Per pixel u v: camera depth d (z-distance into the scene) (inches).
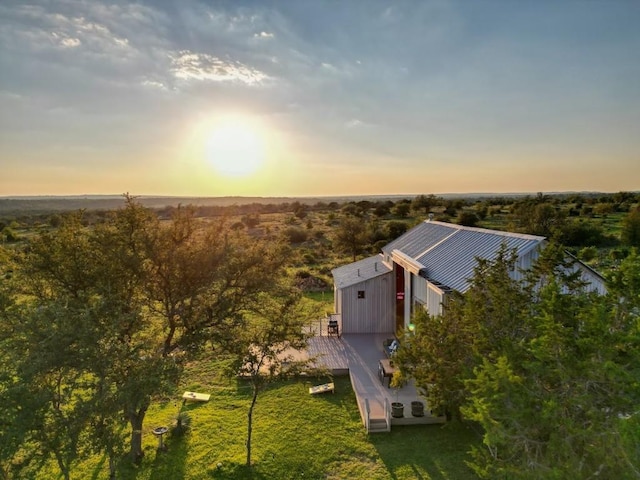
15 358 320.8
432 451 491.2
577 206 3570.4
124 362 365.4
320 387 651.5
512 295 405.4
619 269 298.5
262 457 489.7
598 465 227.8
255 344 501.4
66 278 467.2
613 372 228.1
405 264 789.9
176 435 539.2
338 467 468.8
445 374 449.4
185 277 502.0
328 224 3139.8
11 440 287.3
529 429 248.7
